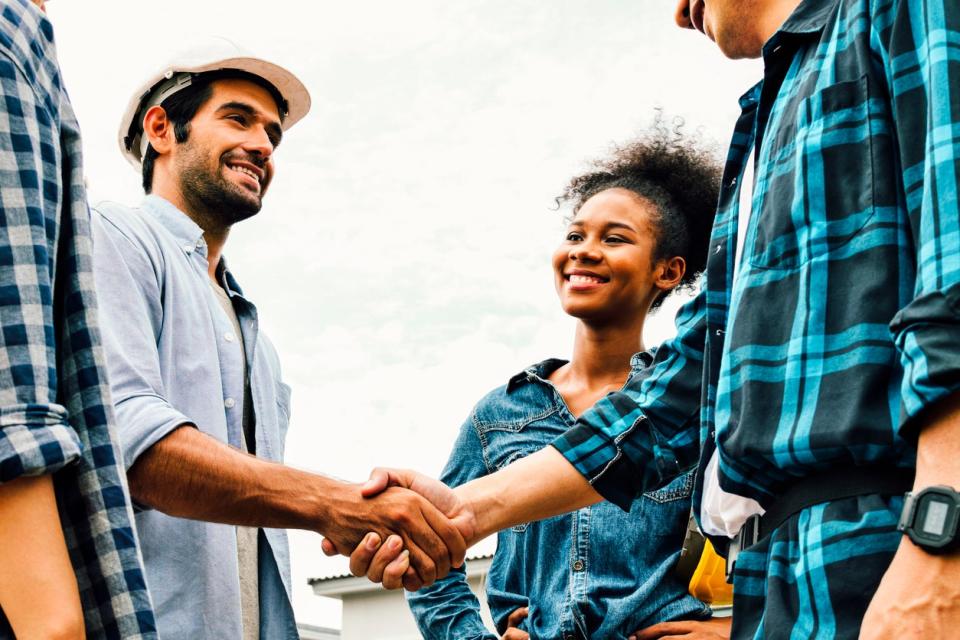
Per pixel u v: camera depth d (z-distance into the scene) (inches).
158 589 95.7
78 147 60.9
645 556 119.3
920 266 57.3
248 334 115.7
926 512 53.4
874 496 60.7
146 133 123.7
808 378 64.0
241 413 108.3
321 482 109.4
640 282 134.4
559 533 121.9
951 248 55.7
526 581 124.6
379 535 109.7
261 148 122.3
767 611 63.2
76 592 51.0
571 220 146.2
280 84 127.6
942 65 60.1
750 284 69.7
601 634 115.6
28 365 52.0
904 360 56.4
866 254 63.9
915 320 55.4
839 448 61.2
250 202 121.3
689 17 94.6
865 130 66.4
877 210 64.2
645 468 101.7
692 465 101.9
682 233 139.1
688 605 116.6
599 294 132.1
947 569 52.9
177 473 94.4
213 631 96.9
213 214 120.7
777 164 71.4
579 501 104.9
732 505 75.8
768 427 64.9
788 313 66.7
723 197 84.7
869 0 69.4
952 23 61.3
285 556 108.8
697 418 101.8
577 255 133.6
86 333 57.7
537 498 106.0
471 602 133.4
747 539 69.7
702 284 106.1
